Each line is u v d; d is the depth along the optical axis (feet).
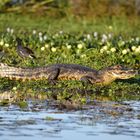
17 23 121.60
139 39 100.07
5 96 65.62
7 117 56.39
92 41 93.35
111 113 58.75
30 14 131.54
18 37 96.37
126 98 66.18
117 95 67.62
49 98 65.10
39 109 59.77
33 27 117.19
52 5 135.74
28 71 73.10
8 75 73.20
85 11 133.18
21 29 113.39
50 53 84.53
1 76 73.46
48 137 50.29
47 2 135.33
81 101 63.98
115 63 79.66
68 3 135.95
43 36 100.01
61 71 72.74
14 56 84.12
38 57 82.99
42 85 70.90
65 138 50.14
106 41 93.09
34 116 56.95
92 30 117.19
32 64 78.74
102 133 51.90
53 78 72.38
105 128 53.42
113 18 130.62
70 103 62.80
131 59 80.84
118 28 120.78
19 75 73.00
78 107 61.00
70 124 54.39
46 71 72.74
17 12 132.36
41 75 72.74
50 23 123.85
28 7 134.00
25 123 54.39
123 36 108.37
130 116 57.77
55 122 54.95
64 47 86.07
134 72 71.46
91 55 82.17
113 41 94.02
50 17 131.03
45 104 62.08
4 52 85.97
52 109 59.93
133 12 134.10
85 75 72.13
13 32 104.99
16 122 54.65
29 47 88.89
